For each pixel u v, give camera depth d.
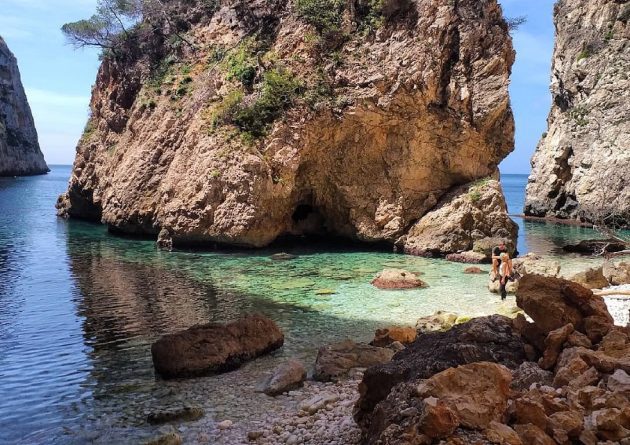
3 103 119.06
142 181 35.41
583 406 6.19
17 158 121.81
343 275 23.70
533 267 22.59
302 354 13.34
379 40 31.47
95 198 41.31
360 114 30.67
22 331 15.51
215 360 12.13
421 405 6.01
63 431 9.27
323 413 9.18
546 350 7.55
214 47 37.22
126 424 9.52
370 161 32.06
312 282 22.16
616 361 6.84
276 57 32.44
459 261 27.81
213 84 34.44
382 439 5.75
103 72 44.94
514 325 8.52
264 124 30.97
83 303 18.83
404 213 31.72
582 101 46.75
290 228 34.28
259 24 34.69
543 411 5.88
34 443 8.84
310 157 31.58
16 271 24.61
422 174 31.80
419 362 7.56
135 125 38.62
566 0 51.84
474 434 5.54
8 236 36.53
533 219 50.25
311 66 31.80
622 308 15.46
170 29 40.19
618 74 43.41
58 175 149.00
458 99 30.97
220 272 24.39
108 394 10.96
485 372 6.37
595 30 47.19
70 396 10.89
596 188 43.53
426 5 30.81
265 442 8.28
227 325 13.26
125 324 16.25
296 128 30.42
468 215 29.56
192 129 33.28
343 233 33.78
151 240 35.00
